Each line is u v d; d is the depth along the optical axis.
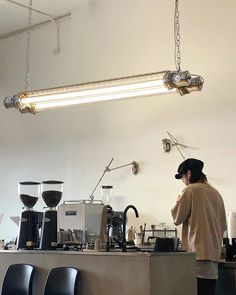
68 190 5.67
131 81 3.46
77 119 5.66
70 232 3.39
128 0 5.30
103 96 3.67
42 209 5.56
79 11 5.71
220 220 3.72
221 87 4.55
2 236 6.26
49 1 5.60
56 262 3.29
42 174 5.97
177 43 4.86
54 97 3.83
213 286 3.53
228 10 4.57
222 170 4.46
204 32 4.70
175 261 3.00
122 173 5.16
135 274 2.86
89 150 5.48
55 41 6.05
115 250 3.20
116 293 2.94
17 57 6.44
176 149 4.78
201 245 3.51
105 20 5.46
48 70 6.06
